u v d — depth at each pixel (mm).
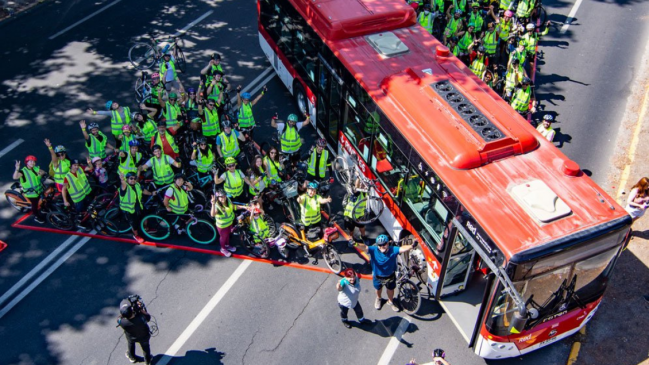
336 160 13516
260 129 14852
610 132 14945
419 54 11617
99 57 17250
